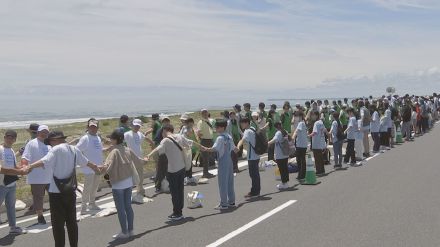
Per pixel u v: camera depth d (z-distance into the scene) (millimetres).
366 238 7012
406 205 9312
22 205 10508
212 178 13875
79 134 32812
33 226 8648
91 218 9117
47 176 8758
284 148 11625
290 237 7180
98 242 7328
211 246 6828
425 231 7352
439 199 9852
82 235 7777
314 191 11195
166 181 11930
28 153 8523
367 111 18000
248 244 6867
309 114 17469
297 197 10500
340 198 10203
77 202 10977
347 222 8039
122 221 7465
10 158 8266
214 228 7918
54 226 6496
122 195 7492
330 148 21078
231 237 7297
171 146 8625
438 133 28203
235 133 17234
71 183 6535
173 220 8633
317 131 13734
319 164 13906
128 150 7801
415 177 12828
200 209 9648
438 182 11945
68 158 6555
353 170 14594
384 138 20562
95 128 9742
